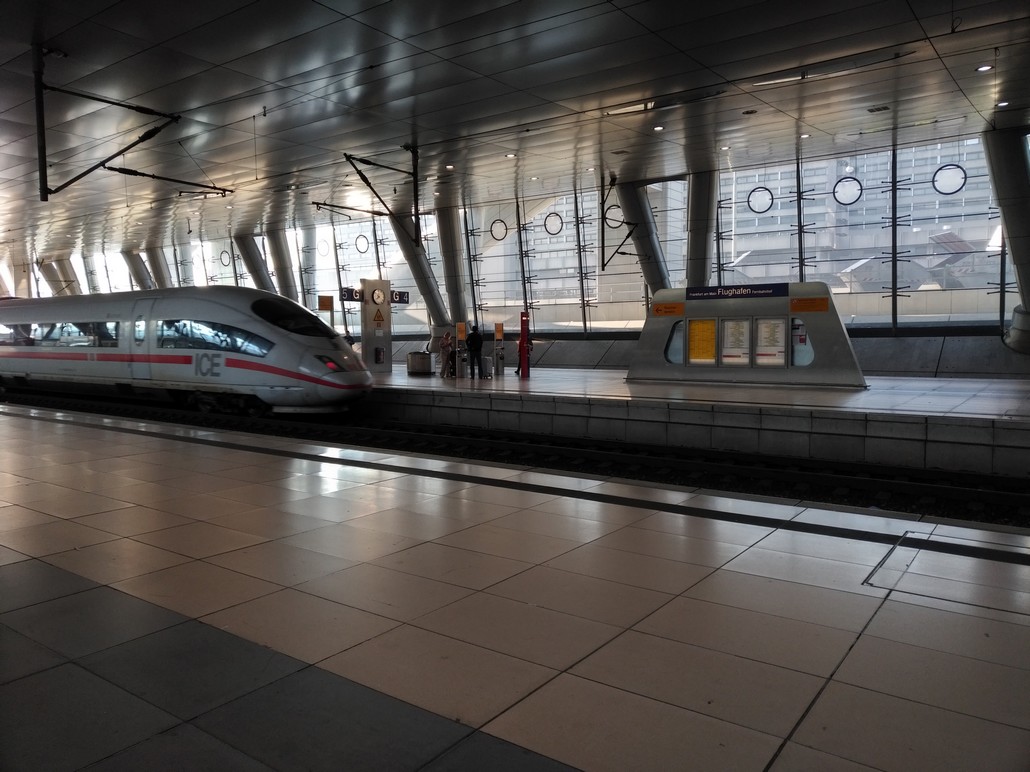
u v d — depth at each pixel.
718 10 9.50
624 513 5.92
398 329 29.53
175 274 33.69
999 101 13.48
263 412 13.38
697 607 3.93
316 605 3.96
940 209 18.06
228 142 15.68
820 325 13.83
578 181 20.42
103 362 15.14
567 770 2.49
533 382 16.22
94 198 20.80
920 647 3.44
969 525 5.52
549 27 9.99
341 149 16.45
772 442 10.09
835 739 2.67
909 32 10.27
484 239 24.73
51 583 4.28
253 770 2.48
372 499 6.41
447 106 13.42
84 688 3.03
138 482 7.11
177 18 9.54
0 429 10.78
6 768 2.47
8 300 17.81
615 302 23.38
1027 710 2.87
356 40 10.34
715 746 2.63
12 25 9.70
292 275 29.44
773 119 14.54
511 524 5.60
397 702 2.94
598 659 3.32
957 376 17.47
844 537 5.24
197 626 3.67
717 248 20.42
